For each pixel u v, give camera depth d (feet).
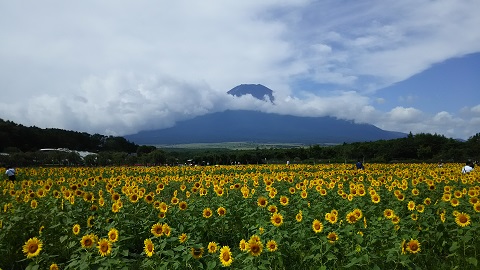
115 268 25.90
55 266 26.16
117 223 35.68
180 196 64.59
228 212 41.96
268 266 27.63
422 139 285.64
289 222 36.24
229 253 26.14
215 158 253.44
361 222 33.65
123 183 81.87
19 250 33.91
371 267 25.46
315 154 271.69
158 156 233.55
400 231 31.73
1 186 75.56
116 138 465.47
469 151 258.98
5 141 323.37
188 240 30.48
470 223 32.50
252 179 78.95
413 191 49.11
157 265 26.86
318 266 27.76
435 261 30.76
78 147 411.95
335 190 61.46
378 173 97.91
